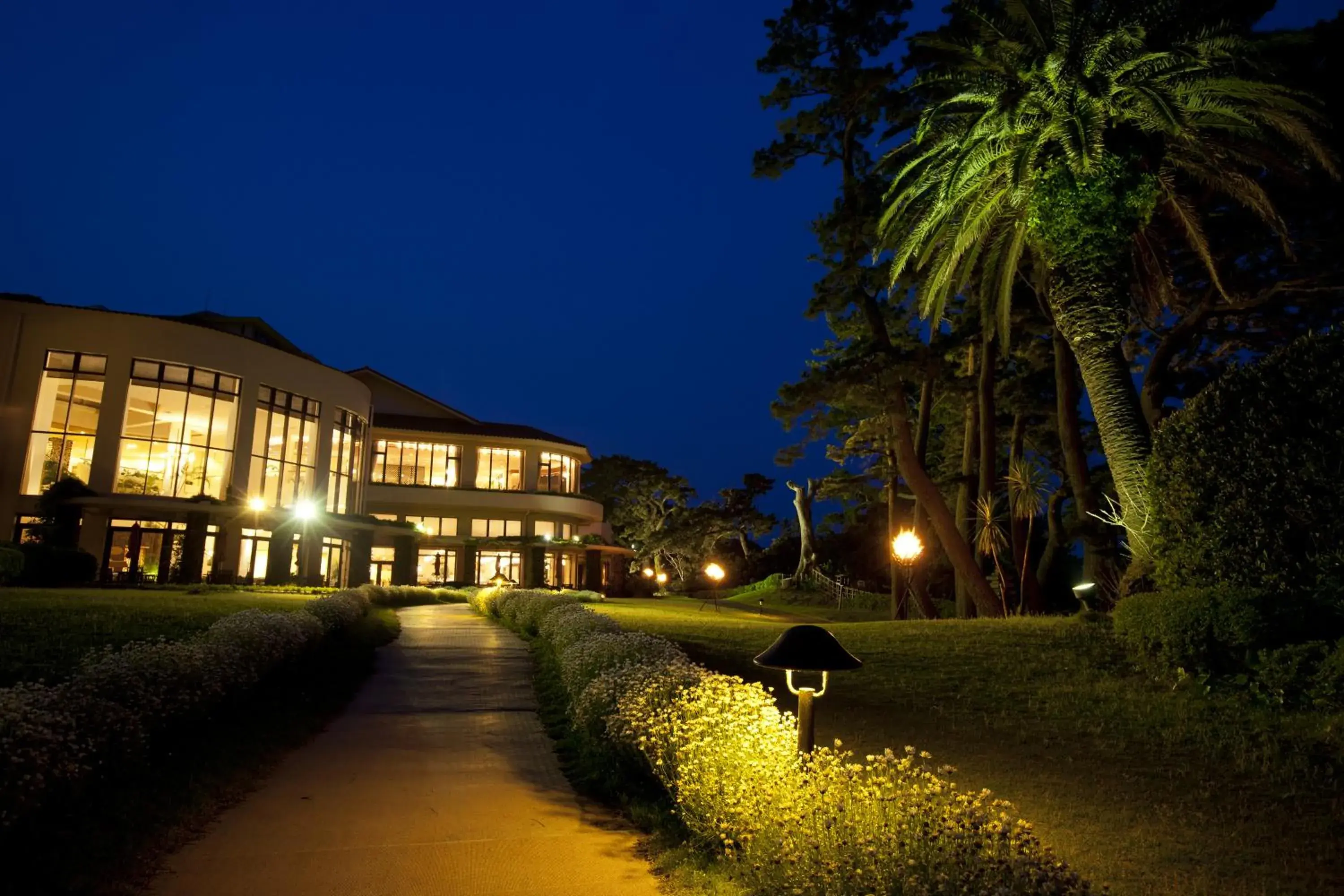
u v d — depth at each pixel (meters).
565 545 56.69
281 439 41.81
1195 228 17.80
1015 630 16.08
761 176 30.42
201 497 35.38
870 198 27.11
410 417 62.97
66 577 29.80
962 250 17.69
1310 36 15.57
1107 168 15.13
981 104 17.33
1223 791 7.21
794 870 4.65
